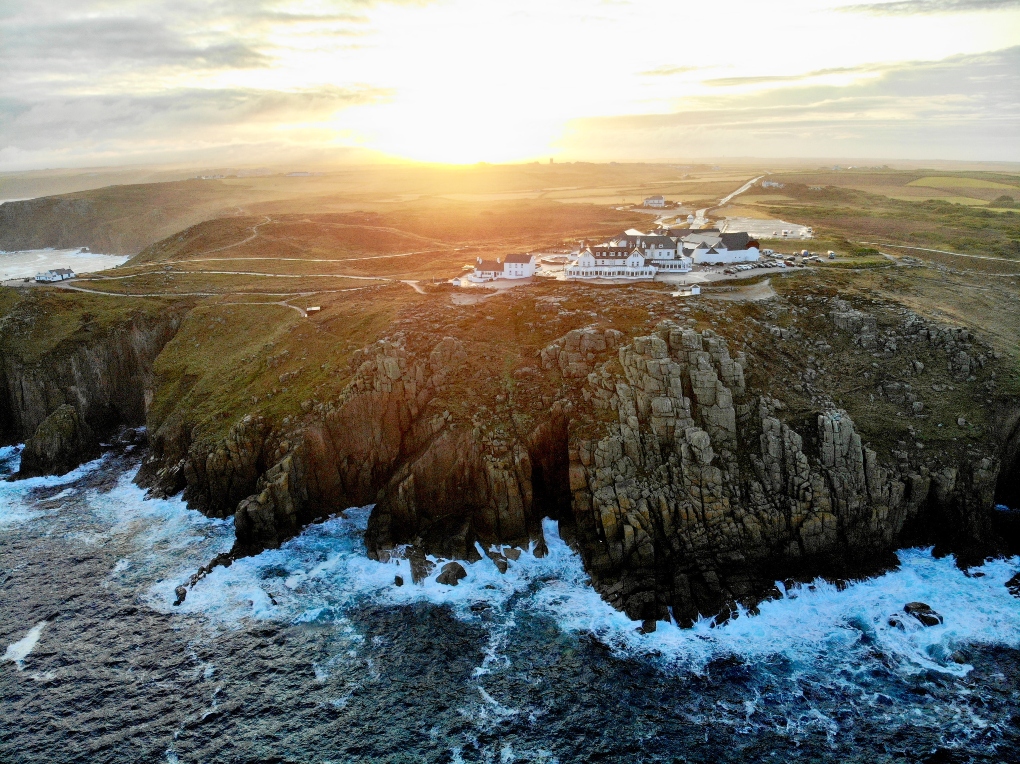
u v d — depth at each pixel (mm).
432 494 89000
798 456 81812
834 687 64500
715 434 85000
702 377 87375
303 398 99250
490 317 110688
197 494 97562
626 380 89812
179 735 60219
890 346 100000
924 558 80938
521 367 97625
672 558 77938
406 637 72125
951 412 89625
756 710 62094
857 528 80062
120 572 83375
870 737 59188
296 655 69875
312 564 84375
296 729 60812
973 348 97688
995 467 83562
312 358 109438
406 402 95625
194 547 88250
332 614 75812
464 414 91562
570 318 106812
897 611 73312
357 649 70625
